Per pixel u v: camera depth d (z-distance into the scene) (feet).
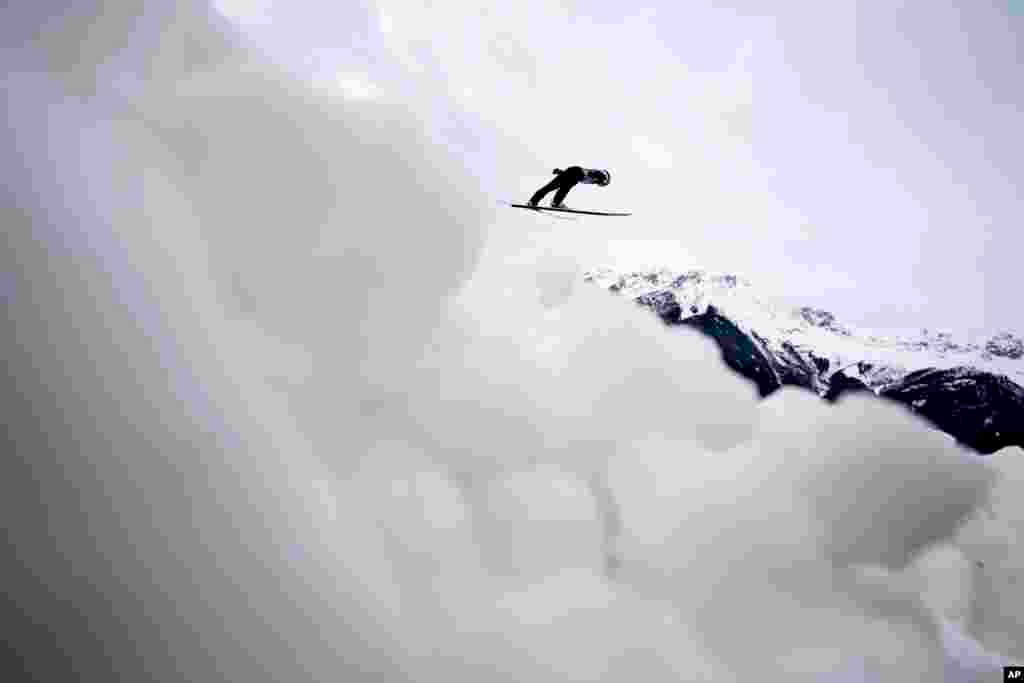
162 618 11.11
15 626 9.25
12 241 12.91
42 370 11.92
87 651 9.92
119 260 16.21
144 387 14.01
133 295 15.80
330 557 16.48
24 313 12.26
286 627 13.16
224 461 14.89
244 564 13.37
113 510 11.67
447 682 17.61
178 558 12.14
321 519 17.75
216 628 11.93
